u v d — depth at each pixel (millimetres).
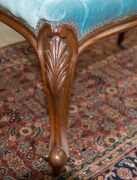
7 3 766
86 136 1005
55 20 679
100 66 1387
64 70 733
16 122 1034
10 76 1258
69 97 793
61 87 748
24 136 982
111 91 1233
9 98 1139
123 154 951
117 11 790
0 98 1134
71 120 1062
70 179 855
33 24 718
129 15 845
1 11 841
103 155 940
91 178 863
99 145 977
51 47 708
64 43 713
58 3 679
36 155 922
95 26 773
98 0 734
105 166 904
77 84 1251
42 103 1132
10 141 959
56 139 817
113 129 1046
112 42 1573
